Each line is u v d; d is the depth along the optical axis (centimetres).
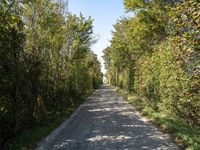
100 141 1118
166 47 1522
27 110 1323
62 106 2217
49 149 1012
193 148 897
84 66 4306
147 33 2633
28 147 1031
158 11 2292
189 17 789
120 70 5691
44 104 1680
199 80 852
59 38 2205
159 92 1800
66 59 2555
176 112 1445
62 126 1519
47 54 1892
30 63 1320
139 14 2469
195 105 1123
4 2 1243
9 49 1108
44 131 1286
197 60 857
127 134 1243
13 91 1145
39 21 1792
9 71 1099
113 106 2533
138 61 2700
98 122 1619
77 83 3294
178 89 1265
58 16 2097
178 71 1220
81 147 1029
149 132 1270
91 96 4081
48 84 1853
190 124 1282
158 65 1836
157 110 1855
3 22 1133
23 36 1213
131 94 3525
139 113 1977
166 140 1093
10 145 1009
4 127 1093
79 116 1912
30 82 1314
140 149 969
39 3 1759
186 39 764
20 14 1323
